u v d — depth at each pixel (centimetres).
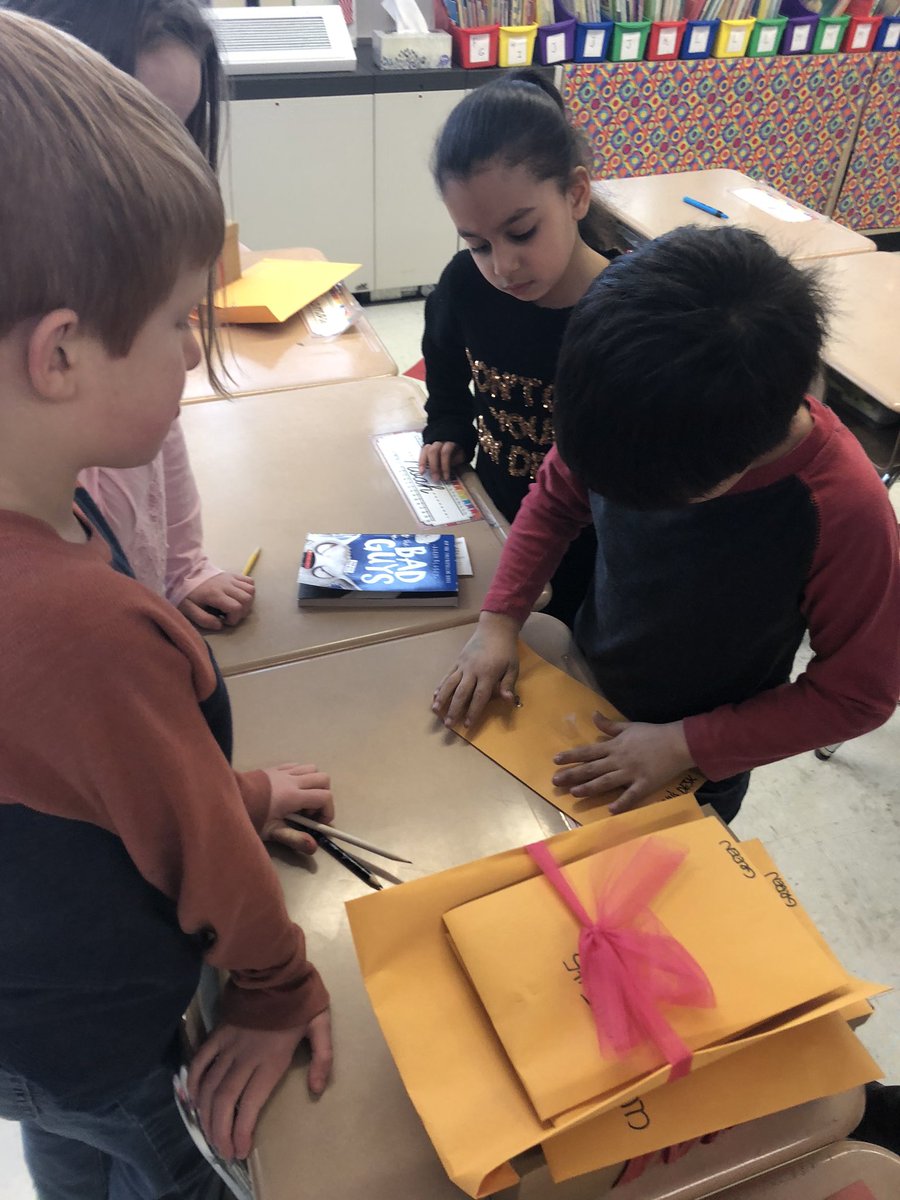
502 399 144
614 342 67
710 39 358
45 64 40
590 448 70
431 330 150
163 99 95
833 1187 64
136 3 90
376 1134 63
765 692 90
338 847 82
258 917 61
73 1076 69
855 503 79
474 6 326
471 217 121
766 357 66
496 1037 63
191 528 110
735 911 69
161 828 52
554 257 124
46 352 42
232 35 309
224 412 147
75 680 45
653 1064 60
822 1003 65
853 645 83
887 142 401
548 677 99
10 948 60
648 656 101
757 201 275
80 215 40
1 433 45
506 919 68
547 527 107
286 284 186
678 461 68
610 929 66
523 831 84
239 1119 63
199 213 46
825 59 368
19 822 52
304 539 120
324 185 338
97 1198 104
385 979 67
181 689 51
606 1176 61
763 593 87
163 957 65
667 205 270
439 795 87
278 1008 67
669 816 79
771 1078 62
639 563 95
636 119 361
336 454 138
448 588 109
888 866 183
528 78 128
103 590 46
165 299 46
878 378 181
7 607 44
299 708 96
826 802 194
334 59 312
